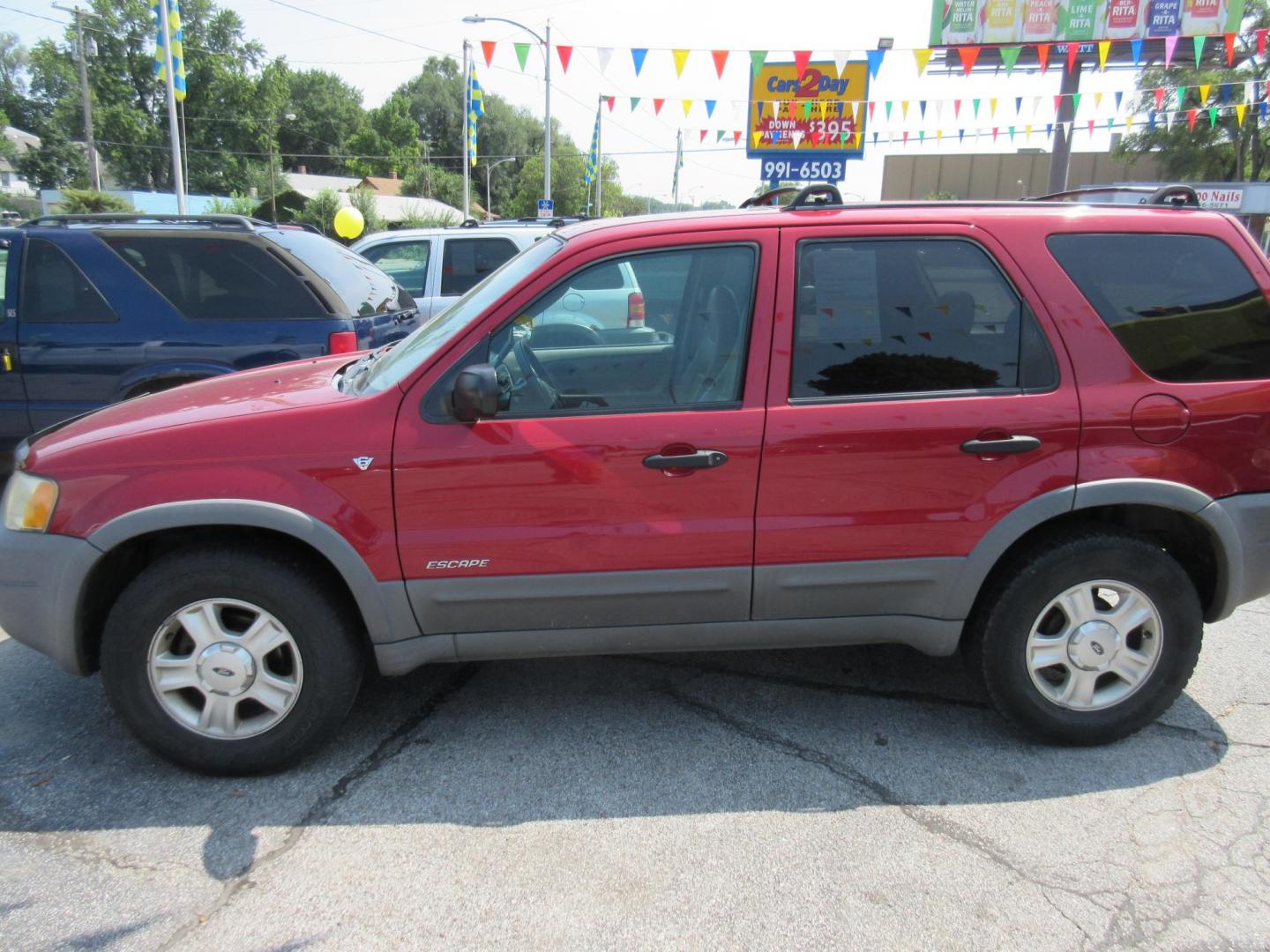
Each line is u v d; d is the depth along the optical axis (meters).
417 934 2.37
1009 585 3.08
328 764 3.16
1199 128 33.84
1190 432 3.03
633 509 2.97
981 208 3.14
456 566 2.97
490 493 2.92
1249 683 3.72
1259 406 3.05
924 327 3.02
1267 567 3.18
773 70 18.52
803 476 2.97
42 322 5.47
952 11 23.50
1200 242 3.11
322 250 6.19
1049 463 3.00
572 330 3.02
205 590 2.92
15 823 2.83
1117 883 2.57
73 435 3.12
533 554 2.97
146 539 3.06
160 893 2.53
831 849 2.71
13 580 2.95
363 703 3.59
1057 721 3.19
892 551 3.04
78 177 66.94
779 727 3.40
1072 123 14.98
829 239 3.04
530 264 3.22
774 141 18.92
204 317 5.54
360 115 90.31
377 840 2.76
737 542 3.00
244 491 2.87
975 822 2.84
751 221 3.05
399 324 6.54
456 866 2.64
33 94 72.44
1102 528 3.10
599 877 2.59
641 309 3.03
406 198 62.38
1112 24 22.75
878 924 2.41
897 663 3.94
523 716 3.49
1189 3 22.17
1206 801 2.94
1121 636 3.14
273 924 2.41
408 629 3.04
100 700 3.61
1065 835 2.78
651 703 3.58
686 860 2.66
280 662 3.14
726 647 3.20
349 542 2.90
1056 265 3.04
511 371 2.99
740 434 2.94
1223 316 3.08
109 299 5.48
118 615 2.91
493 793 2.99
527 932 2.38
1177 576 3.09
